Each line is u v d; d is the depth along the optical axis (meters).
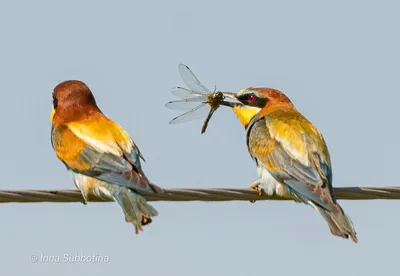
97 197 12.47
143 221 11.50
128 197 11.93
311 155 12.62
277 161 12.84
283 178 12.68
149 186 11.59
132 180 11.93
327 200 11.84
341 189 12.09
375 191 11.91
